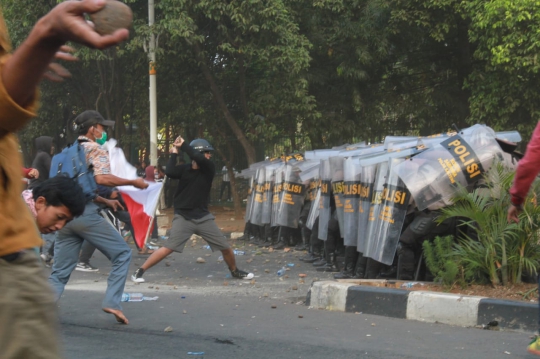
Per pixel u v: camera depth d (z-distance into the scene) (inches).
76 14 56.1
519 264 265.4
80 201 138.2
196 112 884.6
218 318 258.5
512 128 725.9
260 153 951.6
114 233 237.8
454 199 280.5
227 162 893.2
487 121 735.7
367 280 297.6
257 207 546.3
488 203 275.0
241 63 809.5
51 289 72.6
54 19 56.0
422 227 313.1
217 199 1088.8
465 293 264.8
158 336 225.9
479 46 703.1
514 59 646.5
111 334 228.5
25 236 69.4
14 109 58.6
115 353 201.9
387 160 336.8
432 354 201.2
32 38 56.9
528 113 729.0
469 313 242.8
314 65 833.5
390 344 214.4
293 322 251.1
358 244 351.9
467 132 331.6
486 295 259.8
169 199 1024.9
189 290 335.6
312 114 773.9
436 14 749.9
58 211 136.2
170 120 925.8
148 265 361.1
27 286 68.7
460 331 234.1
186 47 795.4
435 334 229.1
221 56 854.5
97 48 55.6
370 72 857.5
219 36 797.9
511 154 334.6
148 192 420.2
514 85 693.9
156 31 718.5
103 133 248.2
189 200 358.6
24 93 59.0
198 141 358.0
